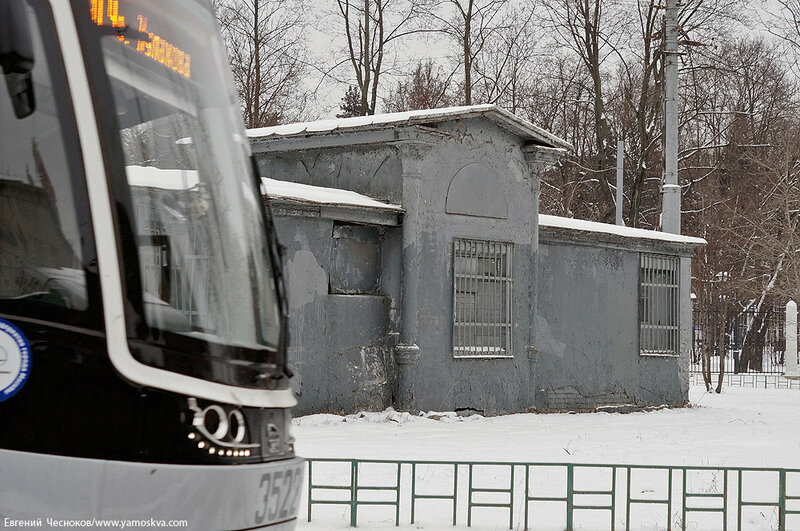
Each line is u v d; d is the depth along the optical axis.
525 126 21.11
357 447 14.53
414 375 19.36
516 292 21.45
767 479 12.56
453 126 20.17
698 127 49.44
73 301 4.41
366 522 8.94
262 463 4.80
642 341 24.67
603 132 41.03
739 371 49.22
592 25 40.06
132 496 4.33
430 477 11.71
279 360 5.32
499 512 9.66
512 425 18.97
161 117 4.94
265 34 39.81
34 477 4.28
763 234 40.91
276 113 43.56
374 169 19.83
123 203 4.58
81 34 4.61
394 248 19.56
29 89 4.53
